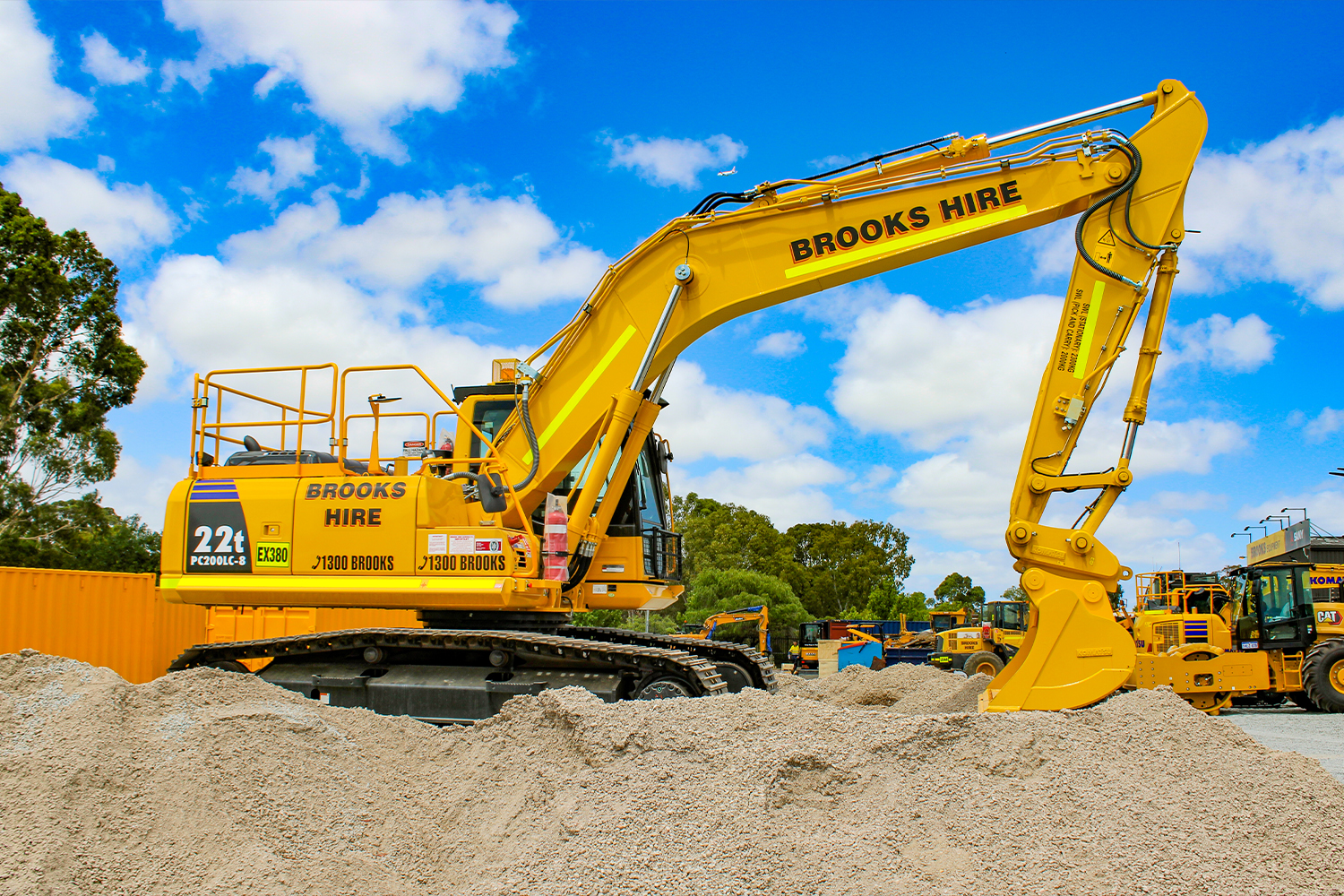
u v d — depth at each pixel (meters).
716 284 8.56
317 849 4.60
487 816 5.11
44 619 12.30
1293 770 5.32
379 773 5.56
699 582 44.25
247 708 5.66
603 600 9.16
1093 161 8.05
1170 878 4.42
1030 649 7.93
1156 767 5.51
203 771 4.91
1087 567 7.82
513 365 9.59
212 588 8.30
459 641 7.94
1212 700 14.79
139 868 4.33
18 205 30.73
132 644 13.62
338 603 8.15
